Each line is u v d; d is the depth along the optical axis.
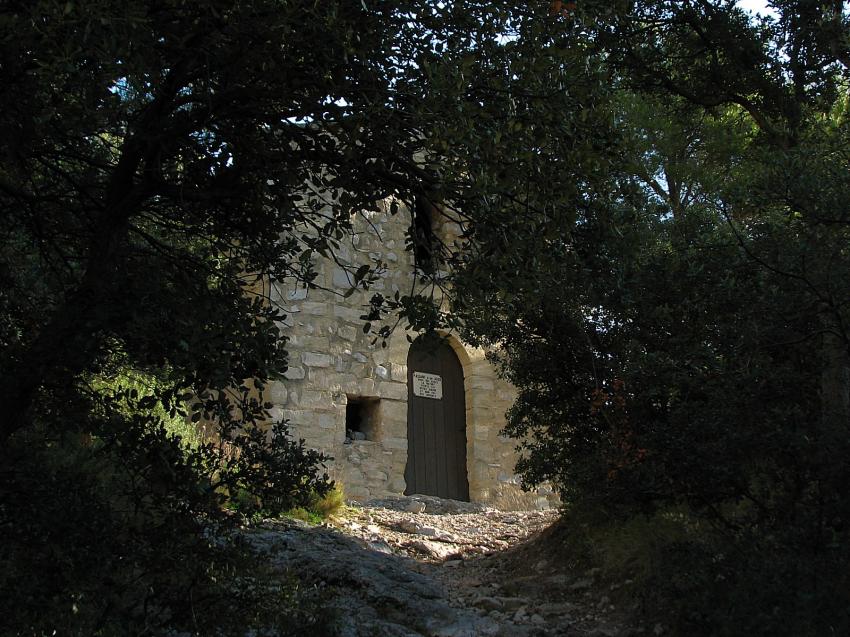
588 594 6.98
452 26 4.68
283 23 3.84
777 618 4.73
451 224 13.02
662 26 9.14
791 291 5.92
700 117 12.27
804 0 7.80
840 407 5.81
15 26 3.49
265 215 4.95
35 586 3.75
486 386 13.73
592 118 4.59
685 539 6.20
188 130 4.53
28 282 5.34
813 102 8.27
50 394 4.29
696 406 5.96
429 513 11.80
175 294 4.29
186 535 4.14
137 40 3.68
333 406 12.11
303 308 12.17
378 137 4.47
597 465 6.54
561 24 4.64
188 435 9.25
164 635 4.41
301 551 7.62
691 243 6.90
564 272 6.34
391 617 6.39
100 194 5.30
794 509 5.50
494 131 4.27
